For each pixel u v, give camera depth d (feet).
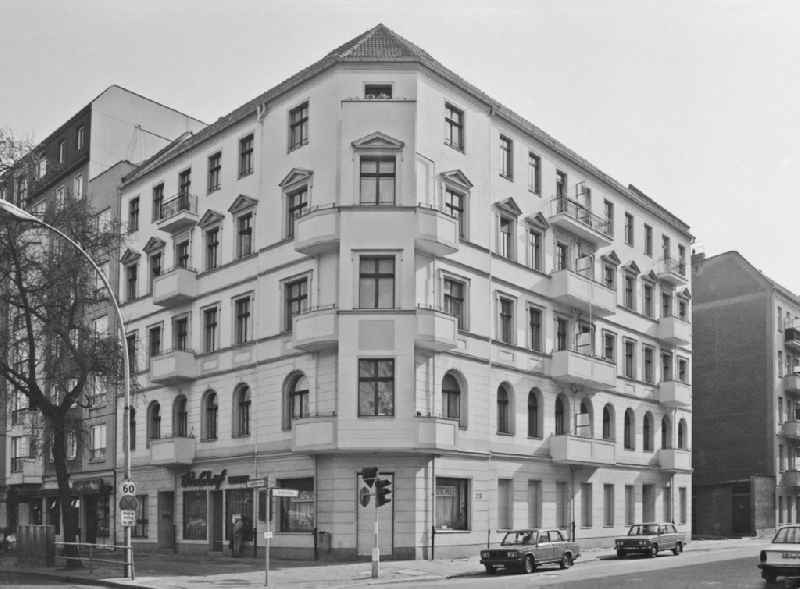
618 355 155.02
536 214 136.05
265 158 127.03
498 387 125.39
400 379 107.55
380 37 122.01
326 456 110.32
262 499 118.42
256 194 127.95
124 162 162.30
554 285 137.18
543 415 132.98
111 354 112.37
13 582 90.94
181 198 140.56
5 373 110.73
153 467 142.92
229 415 128.47
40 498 180.24
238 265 129.49
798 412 211.61
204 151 140.56
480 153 126.21
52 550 106.42
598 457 138.62
